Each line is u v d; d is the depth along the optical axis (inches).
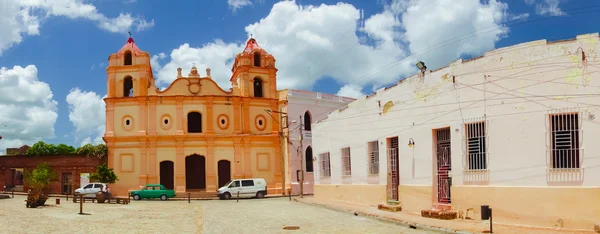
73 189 1683.1
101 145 1775.3
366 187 991.6
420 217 739.4
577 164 569.0
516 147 622.2
